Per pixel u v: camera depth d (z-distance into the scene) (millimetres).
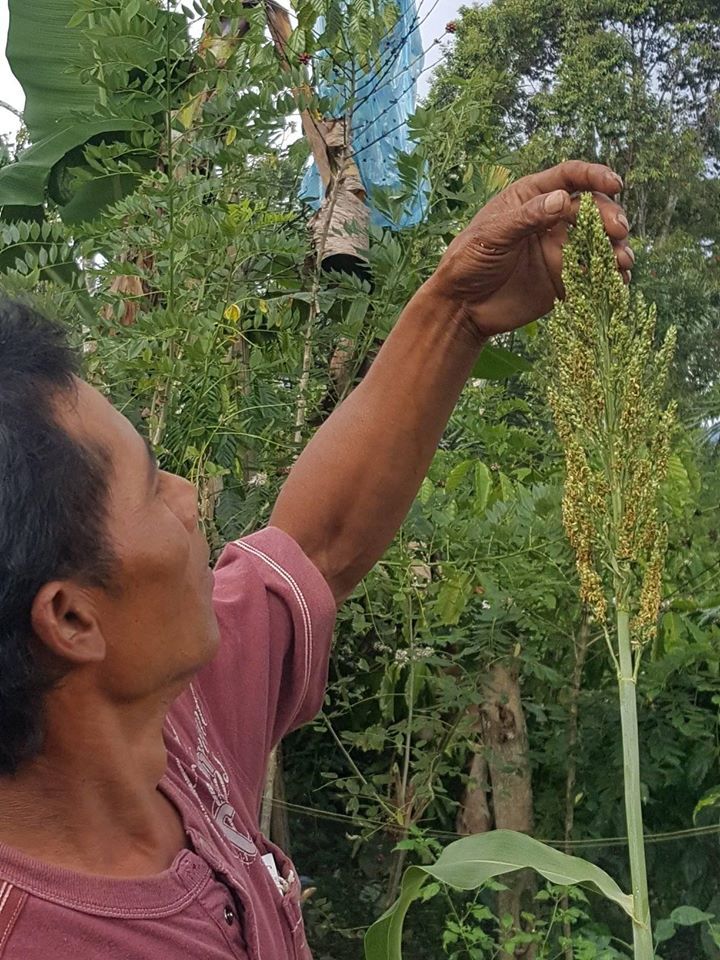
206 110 2471
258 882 908
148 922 729
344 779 2680
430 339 1236
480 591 2734
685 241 9391
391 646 2773
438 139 2553
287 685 1115
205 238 2262
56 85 3473
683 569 2730
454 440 3428
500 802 2670
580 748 2627
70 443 681
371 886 2857
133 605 714
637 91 11766
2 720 674
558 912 2492
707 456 2984
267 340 2809
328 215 2609
